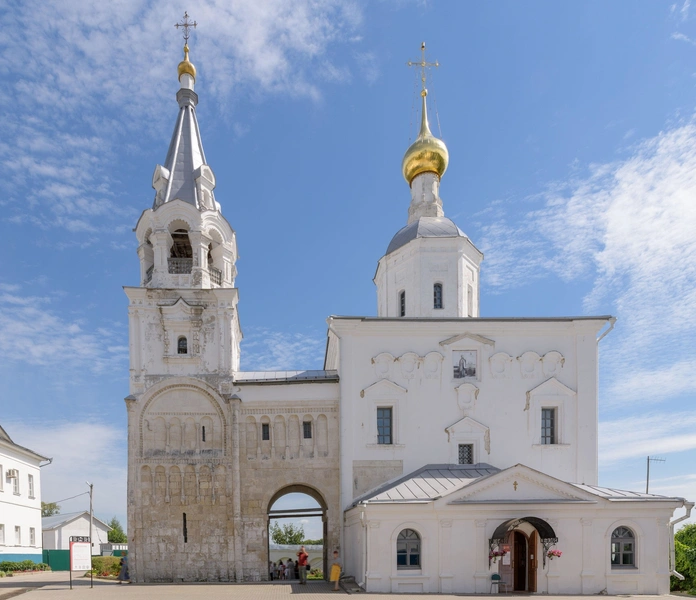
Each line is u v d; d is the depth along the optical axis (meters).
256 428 34.38
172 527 32.78
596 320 34.62
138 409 33.69
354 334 34.44
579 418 33.97
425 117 43.97
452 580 26.72
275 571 37.94
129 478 32.94
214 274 37.12
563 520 27.61
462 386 33.97
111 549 77.38
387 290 40.91
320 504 35.50
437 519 27.23
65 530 68.94
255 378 35.38
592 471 33.38
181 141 39.31
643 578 27.45
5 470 48.22
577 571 27.23
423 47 44.69
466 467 32.72
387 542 27.05
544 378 34.50
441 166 43.19
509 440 33.66
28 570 46.19
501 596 25.64
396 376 34.16
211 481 33.41
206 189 37.88
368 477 32.91
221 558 32.56
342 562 32.19
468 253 39.44
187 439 33.91
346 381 33.81
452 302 37.75
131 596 25.30
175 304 34.81
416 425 33.62
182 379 34.28
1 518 47.03
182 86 41.03
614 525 27.86
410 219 43.16
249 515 33.22
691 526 40.03
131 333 34.62
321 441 34.03
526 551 28.02
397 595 25.64
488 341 34.62
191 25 41.97
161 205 35.84
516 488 27.70
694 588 32.56
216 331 35.16
